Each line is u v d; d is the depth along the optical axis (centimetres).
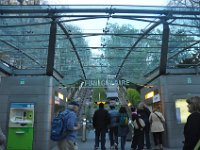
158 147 1506
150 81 1994
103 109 1439
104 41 1955
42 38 1825
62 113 871
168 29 1633
